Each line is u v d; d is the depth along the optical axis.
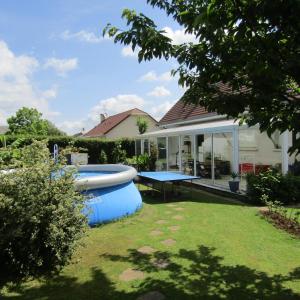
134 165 24.70
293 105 3.35
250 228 8.90
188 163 19.42
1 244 5.75
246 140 15.13
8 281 5.74
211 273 5.94
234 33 3.25
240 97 3.73
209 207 12.06
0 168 6.21
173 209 11.80
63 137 30.02
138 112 55.62
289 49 3.31
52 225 5.93
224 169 16.23
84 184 7.96
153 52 4.16
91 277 5.86
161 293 5.18
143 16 4.11
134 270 6.12
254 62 3.15
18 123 63.62
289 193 12.17
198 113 22.70
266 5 2.89
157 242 7.79
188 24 3.86
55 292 5.32
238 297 5.02
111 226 9.34
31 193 6.03
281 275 5.82
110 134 53.44
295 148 3.05
